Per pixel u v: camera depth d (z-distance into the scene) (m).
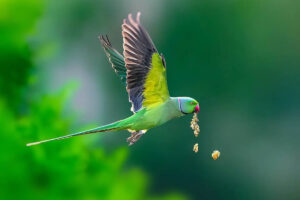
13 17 12.89
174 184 27.88
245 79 30.30
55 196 11.52
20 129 11.52
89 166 11.79
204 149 28.67
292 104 30.20
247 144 29.31
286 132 29.61
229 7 30.28
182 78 30.03
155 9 30.30
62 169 11.52
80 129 11.72
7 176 11.44
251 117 29.75
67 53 29.69
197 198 28.14
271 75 30.42
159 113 9.14
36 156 11.45
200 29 30.22
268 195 28.86
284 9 30.88
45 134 11.52
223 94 29.94
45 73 17.94
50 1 29.28
